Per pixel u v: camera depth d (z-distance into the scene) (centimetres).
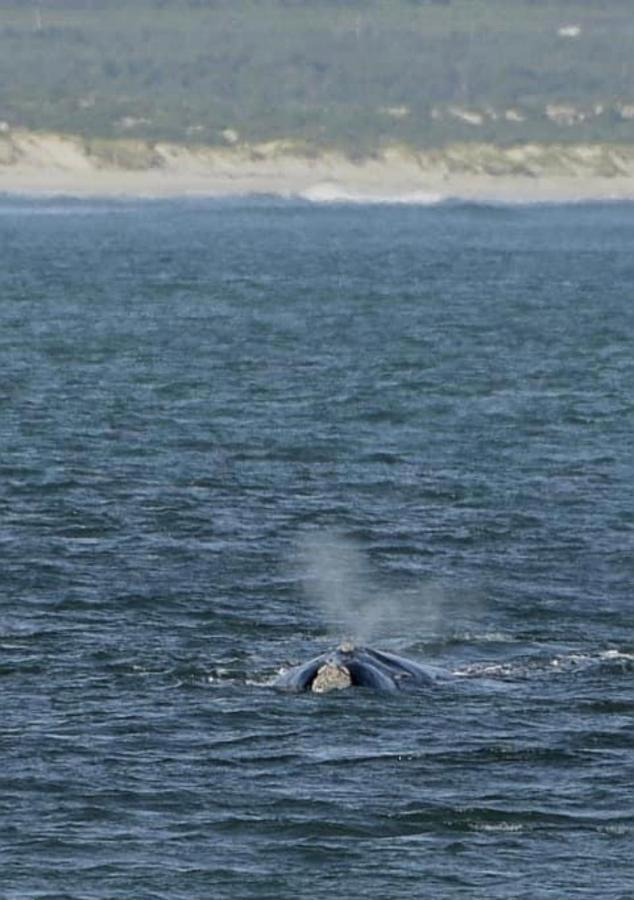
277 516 16512
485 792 9881
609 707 11175
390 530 16038
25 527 15888
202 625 12950
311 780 10012
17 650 12231
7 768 10131
